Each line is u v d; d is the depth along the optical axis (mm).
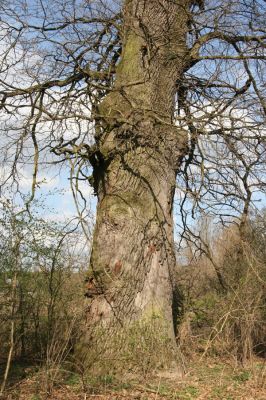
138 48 9883
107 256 9188
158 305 9266
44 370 8062
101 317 9016
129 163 9445
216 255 12547
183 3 9984
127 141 9461
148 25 9852
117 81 9867
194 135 8672
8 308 8867
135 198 9367
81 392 7930
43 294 9641
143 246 9281
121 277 9102
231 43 10055
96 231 9453
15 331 9445
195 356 10875
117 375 8648
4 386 7723
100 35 10680
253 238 10672
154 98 9711
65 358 8711
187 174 10445
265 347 11266
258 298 10430
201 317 11922
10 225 8266
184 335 11117
